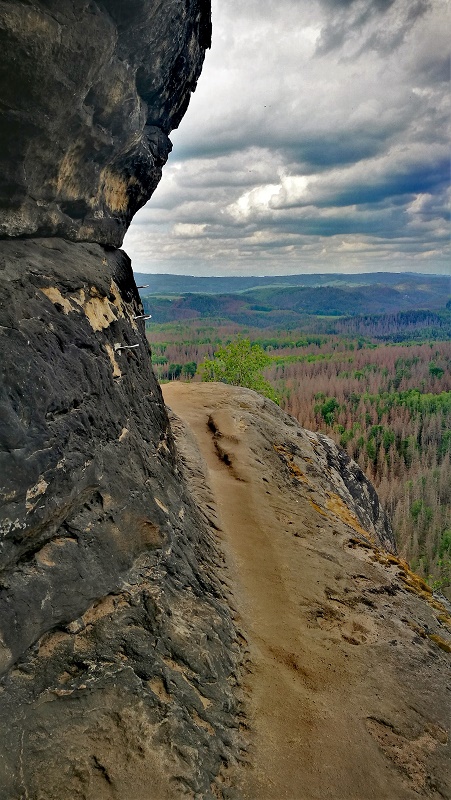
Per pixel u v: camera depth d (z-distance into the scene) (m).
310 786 4.86
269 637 6.80
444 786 5.42
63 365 5.03
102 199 6.98
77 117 5.18
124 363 6.88
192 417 15.33
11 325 4.46
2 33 3.93
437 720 6.28
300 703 5.82
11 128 4.51
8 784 3.53
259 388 34.31
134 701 4.51
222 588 7.05
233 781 4.62
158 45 6.24
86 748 4.02
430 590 10.24
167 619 5.38
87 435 5.20
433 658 7.50
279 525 10.09
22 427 4.18
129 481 5.85
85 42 4.65
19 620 3.99
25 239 5.59
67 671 4.34
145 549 5.82
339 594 8.47
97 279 6.41
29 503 4.12
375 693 6.36
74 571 4.64
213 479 11.13
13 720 3.79
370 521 16.47
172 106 8.02
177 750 4.40
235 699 5.43
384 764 5.39
